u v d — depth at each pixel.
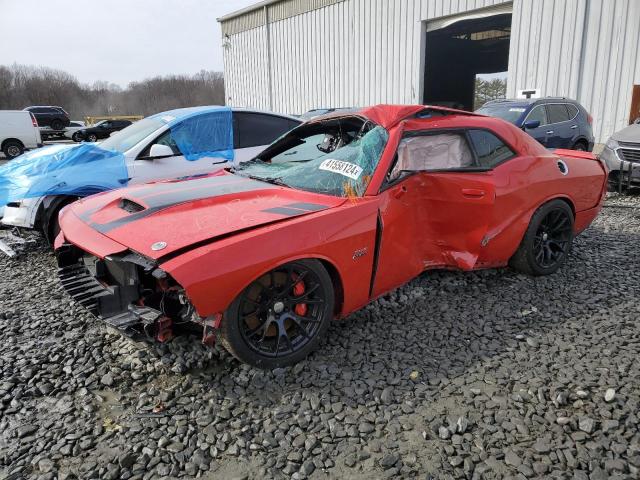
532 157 4.10
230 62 25.94
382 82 18.28
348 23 19.05
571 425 2.39
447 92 31.28
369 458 2.21
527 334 3.30
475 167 3.71
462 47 29.19
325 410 2.52
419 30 16.59
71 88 72.81
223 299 2.51
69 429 2.39
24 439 2.33
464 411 2.52
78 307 3.79
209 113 6.17
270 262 2.65
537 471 2.11
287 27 21.84
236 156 6.18
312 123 4.17
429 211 3.62
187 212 3.01
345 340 3.22
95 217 3.21
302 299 2.91
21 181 4.96
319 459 2.20
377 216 3.20
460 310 3.68
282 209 3.02
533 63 14.03
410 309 3.69
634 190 8.32
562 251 4.45
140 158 5.54
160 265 2.43
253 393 2.67
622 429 2.36
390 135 3.45
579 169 4.52
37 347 3.18
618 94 12.47
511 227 3.90
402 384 2.74
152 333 2.61
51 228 5.11
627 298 3.88
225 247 2.53
